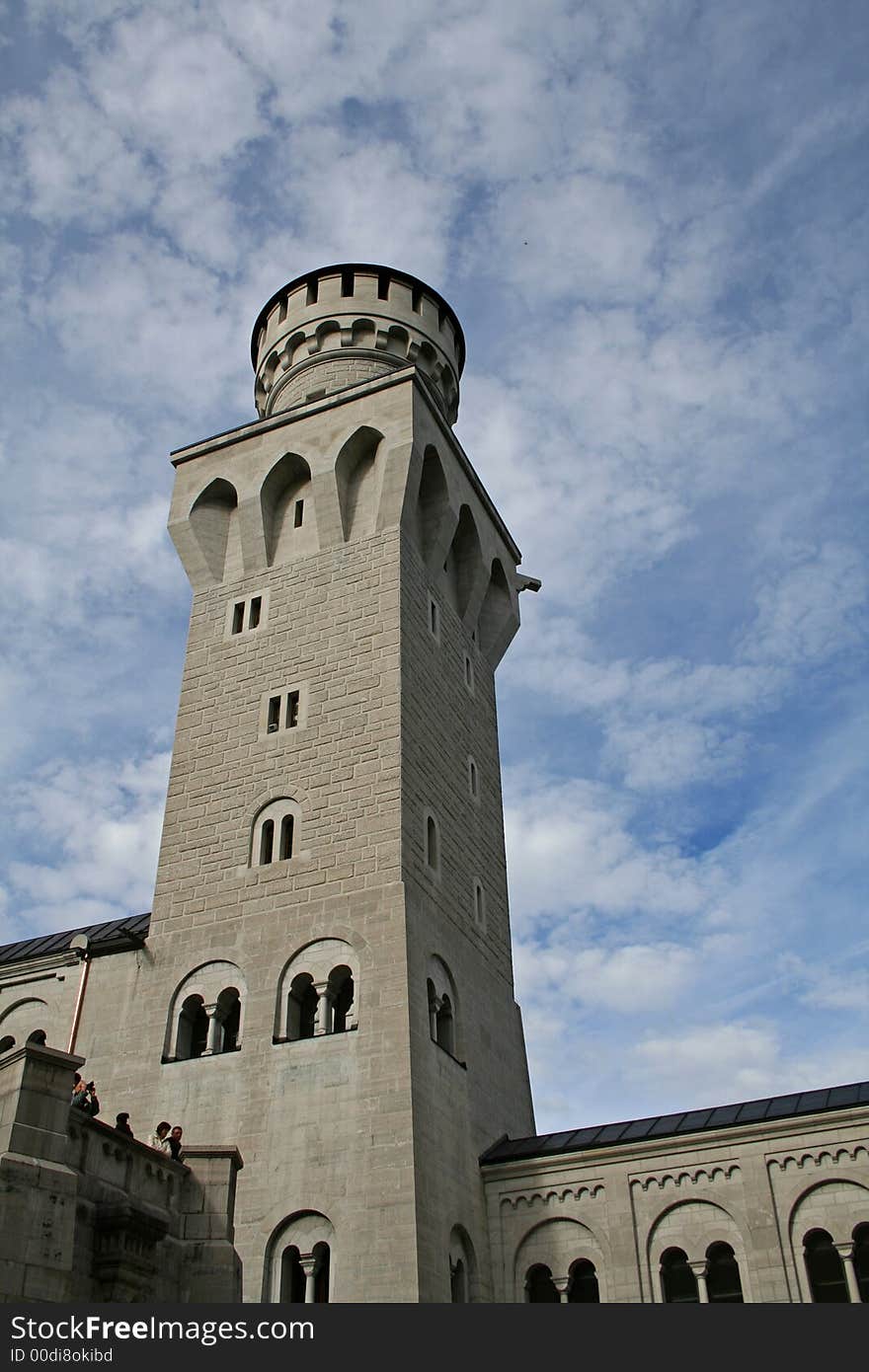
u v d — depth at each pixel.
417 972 34.84
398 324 54.03
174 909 38.66
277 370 54.56
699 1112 35.41
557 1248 33.84
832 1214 31.03
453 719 44.56
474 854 43.12
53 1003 38.81
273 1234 31.23
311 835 38.09
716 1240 32.03
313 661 42.00
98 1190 21.30
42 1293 18.64
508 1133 39.06
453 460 48.19
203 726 42.50
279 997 35.31
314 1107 32.75
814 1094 34.34
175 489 47.72
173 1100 34.59
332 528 44.50
